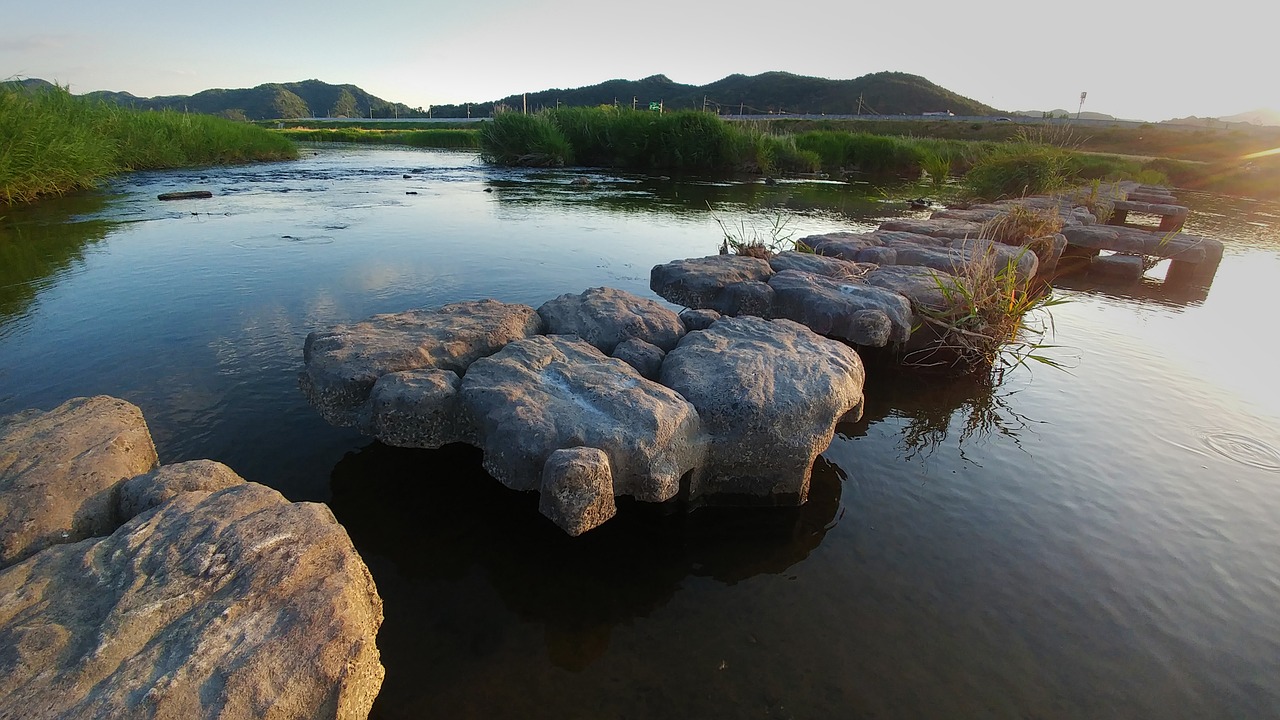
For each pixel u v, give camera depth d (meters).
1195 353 5.66
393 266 7.20
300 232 8.84
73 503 2.21
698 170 20.86
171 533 1.97
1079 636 2.55
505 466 2.88
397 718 2.09
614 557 2.88
